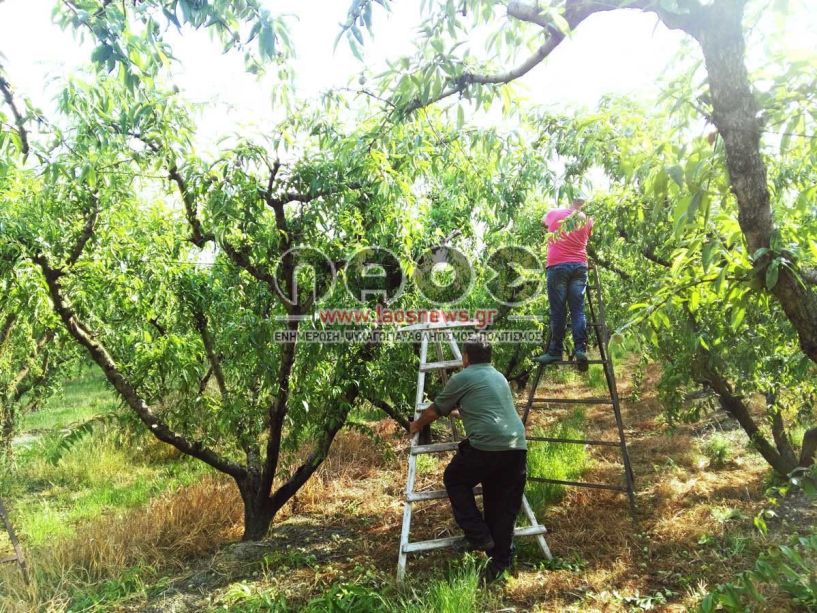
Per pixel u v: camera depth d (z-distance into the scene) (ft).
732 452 23.02
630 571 13.75
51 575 14.74
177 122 13.91
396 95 9.50
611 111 9.42
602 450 24.18
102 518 18.39
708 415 28.45
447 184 19.52
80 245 15.87
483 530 13.16
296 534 17.47
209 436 17.08
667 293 8.71
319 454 17.90
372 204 16.51
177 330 18.69
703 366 18.70
